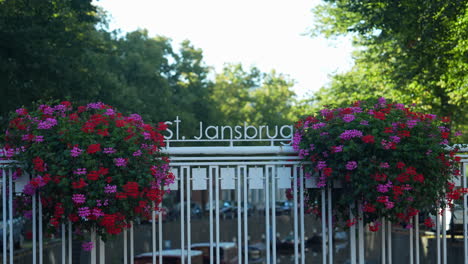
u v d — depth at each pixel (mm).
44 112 6391
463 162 6719
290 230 34219
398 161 6359
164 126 6582
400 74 20016
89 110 6625
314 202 7227
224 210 49219
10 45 17234
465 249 6738
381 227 6816
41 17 17781
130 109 23719
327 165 6520
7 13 17281
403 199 6379
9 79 17562
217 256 6406
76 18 19938
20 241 16156
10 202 6324
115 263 13062
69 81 18047
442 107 21297
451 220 7809
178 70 40188
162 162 6336
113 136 6172
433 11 17094
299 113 31562
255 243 34875
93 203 6012
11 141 6293
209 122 37906
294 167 6633
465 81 17906
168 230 39344
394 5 17656
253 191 50500
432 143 6383
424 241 12273
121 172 6152
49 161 6059
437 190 6484
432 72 18984
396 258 14773
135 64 32000
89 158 6020
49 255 16172
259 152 6676
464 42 16875
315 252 30344
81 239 6363
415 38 18375
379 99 6930
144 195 6289
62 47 18266
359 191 6367
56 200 6141
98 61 21625
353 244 6676
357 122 6422
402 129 6438
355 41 26438
